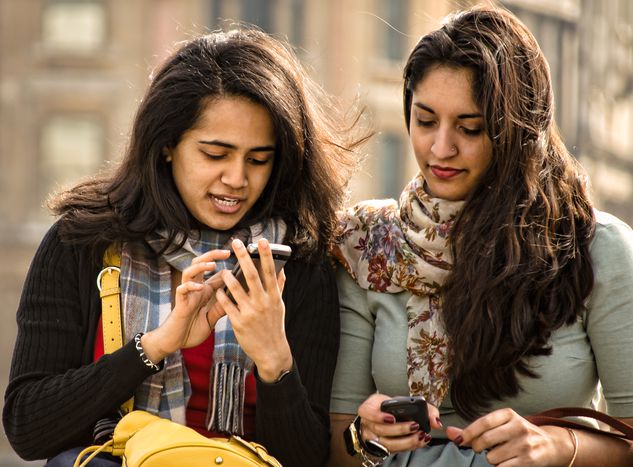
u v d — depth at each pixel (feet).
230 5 161.07
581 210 19.39
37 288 19.08
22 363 18.86
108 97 164.35
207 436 19.01
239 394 18.97
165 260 19.26
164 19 163.53
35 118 165.17
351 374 20.08
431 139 19.08
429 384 19.34
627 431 18.35
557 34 166.40
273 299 17.80
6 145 164.45
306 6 158.71
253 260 17.93
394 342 19.65
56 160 165.48
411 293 19.72
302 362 19.51
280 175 19.38
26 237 161.79
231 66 18.85
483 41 18.85
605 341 19.12
